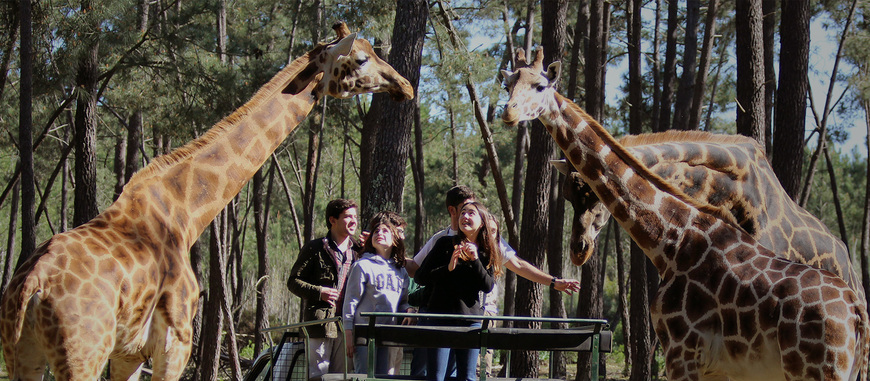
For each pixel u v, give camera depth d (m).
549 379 6.12
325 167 37.12
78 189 14.96
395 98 6.95
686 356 5.66
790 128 12.27
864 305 5.30
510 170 38.44
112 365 5.93
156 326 5.67
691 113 17.25
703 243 5.79
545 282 6.55
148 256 5.52
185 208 5.97
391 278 6.38
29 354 5.23
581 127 5.86
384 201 11.06
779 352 5.30
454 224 6.65
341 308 6.85
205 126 16.61
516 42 29.17
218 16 21.70
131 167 20.09
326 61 6.62
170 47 15.87
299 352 6.93
